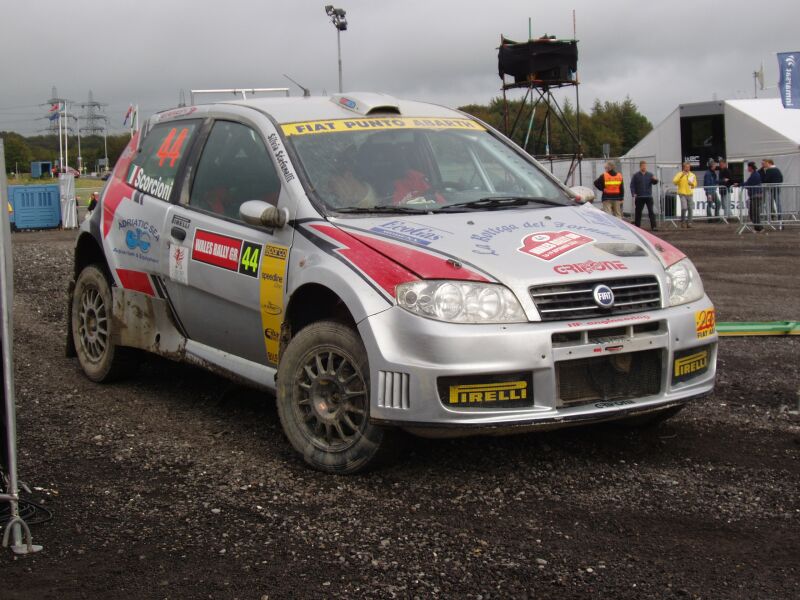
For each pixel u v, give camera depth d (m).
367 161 5.18
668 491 4.21
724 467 4.55
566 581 3.27
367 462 4.34
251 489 4.28
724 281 12.67
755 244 18.52
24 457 4.80
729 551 3.53
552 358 4.11
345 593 3.18
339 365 4.47
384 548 3.57
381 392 4.16
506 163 5.71
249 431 5.29
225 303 5.22
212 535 3.72
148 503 4.11
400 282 4.18
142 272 5.96
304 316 4.82
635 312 4.35
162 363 7.12
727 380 6.42
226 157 5.53
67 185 27.00
